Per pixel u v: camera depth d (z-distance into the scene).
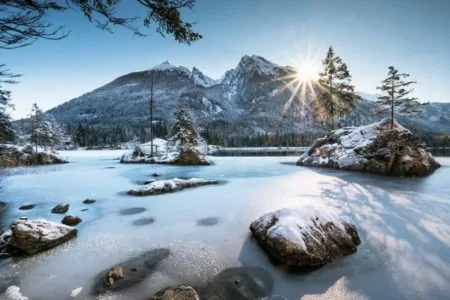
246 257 5.56
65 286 4.57
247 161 31.69
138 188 12.83
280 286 4.50
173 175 19.59
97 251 5.95
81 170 23.38
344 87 29.69
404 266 5.08
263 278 4.76
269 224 6.26
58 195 12.58
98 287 4.52
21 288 4.53
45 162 30.19
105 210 9.64
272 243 5.51
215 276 4.84
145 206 10.12
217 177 18.11
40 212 9.60
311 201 10.36
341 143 24.75
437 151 56.38
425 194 11.52
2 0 3.15
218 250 5.91
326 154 24.78
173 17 4.07
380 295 4.18
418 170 17.84
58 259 5.57
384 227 7.22
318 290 4.38
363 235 6.66
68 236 6.67
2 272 5.07
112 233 7.11
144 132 102.81
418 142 20.75
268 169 22.73
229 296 4.23
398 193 11.76
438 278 4.63
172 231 7.21
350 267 5.08
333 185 14.01
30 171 22.92
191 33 4.34
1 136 15.67
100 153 53.16
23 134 51.59
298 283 4.59
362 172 19.73
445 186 13.55
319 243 5.43
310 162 25.61
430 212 8.62
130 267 5.18
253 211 9.11
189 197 11.59
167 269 5.09
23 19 3.24
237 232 7.05
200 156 29.06
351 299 4.10
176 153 30.08
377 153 19.73
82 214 9.17
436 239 6.35
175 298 3.98
